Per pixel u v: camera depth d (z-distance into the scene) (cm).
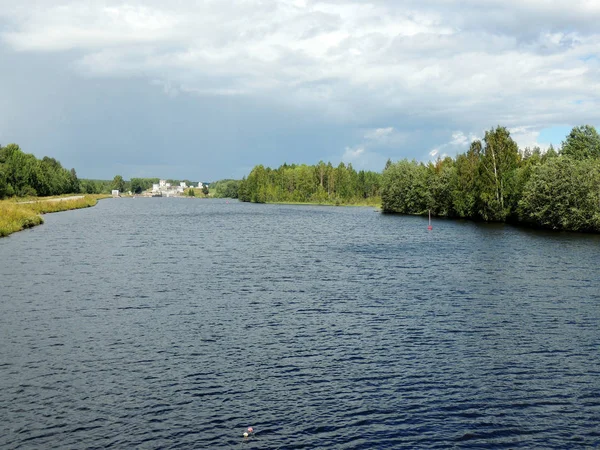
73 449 1764
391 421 1966
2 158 17638
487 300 3884
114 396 2159
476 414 2025
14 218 9756
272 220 13388
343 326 3184
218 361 2562
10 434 1853
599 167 9262
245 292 4162
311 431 1889
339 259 6059
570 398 2172
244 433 1852
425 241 8088
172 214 16188
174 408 2058
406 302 3825
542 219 10119
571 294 4088
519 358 2627
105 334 2989
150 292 4128
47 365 2495
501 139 12388
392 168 17738
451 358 2620
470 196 13150
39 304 3697
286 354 2669
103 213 15625
